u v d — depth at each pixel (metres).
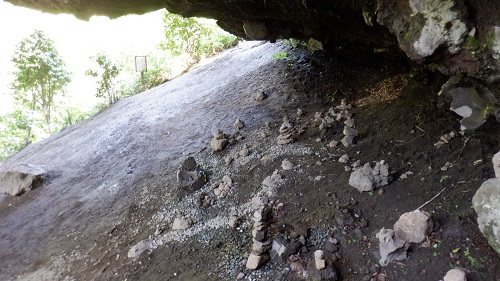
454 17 2.49
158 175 5.78
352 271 3.00
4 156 12.65
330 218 3.52
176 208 4.77
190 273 3.68
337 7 4.51
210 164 5.40
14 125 13.29
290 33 5.86
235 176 4.85
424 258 2.80
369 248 3.10
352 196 3.68
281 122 5.74
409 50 2.83
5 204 7.53
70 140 9.55
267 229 3.66
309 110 5.86
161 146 6.71
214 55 12.34
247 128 5.97
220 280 3.41
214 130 6.36
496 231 2.39
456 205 3.06
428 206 3.18
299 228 3.52
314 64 7.07
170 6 4.99
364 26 4.75
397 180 3.67
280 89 6.80
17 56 13.18
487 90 2.79
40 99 14.53
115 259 4.48
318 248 3.30
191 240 4.14
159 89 10.64
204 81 9.26
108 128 8.93
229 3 4.96
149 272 3.96
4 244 6.25
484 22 2.44
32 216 6.72
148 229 4.69
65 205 6.52
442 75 4.43
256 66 8.30
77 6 4.80
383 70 6.07
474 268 2.58
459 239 2.80
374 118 4.88
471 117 3.13
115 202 5.77
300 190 4.09
